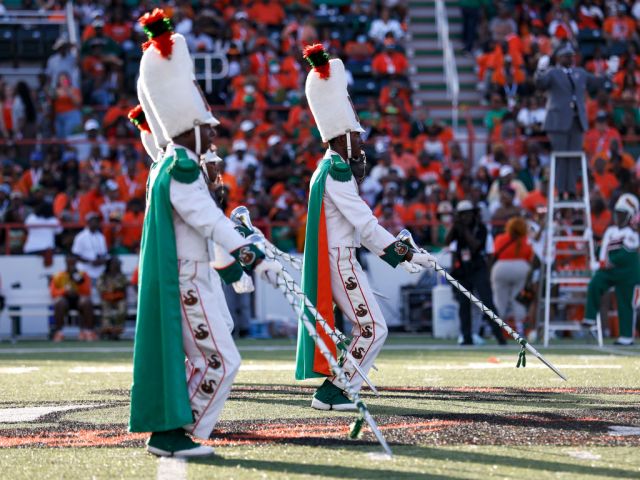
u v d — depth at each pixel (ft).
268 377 98.32
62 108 208.33
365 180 193.36
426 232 183.11
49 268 174.81
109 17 229.45
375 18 239.71
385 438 59.31
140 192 187.83
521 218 160.45
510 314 164.45
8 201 184.55
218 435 61.11
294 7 242.58
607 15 249.34
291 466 51.42
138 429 53.98
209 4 233.55
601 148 205.77
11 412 73.51
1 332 174.81
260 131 200.23
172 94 55.72
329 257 75.10
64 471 50.70
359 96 230.07
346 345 75.15
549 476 48.49
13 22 232.53
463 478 48.19
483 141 201.57
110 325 168.66
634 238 145.79
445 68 243.81
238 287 55.52
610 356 121.70
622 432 60.75
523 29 240.32
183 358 54.44
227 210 176.96
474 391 83.92
